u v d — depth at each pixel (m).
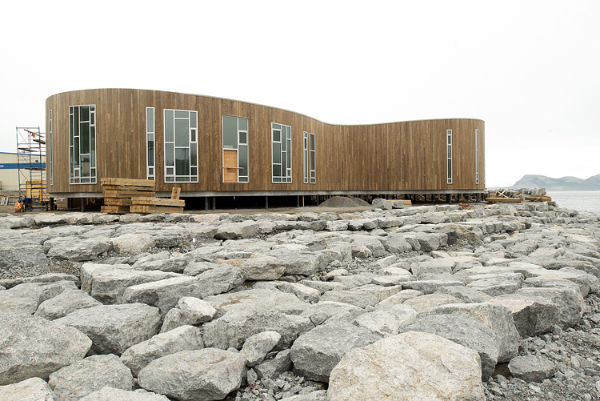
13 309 3.88
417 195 25.11
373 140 22.34
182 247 7.52
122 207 11.29
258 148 16.06
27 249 5.84
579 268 5.91
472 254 7.76
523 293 4.22
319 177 19.97
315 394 2.65
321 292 5.10
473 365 2.52
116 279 4.41
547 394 2.84
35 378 2.65
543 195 24.53
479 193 23.17
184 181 14.45
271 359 3.22
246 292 4.59
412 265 6.47
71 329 3.12
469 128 21.64
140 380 2.85
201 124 14.67
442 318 3.29
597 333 3.96
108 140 14.02
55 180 15.02
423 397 2.28
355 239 8.16
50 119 15.27
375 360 2.57
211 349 3.11
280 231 9.51
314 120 19.52
